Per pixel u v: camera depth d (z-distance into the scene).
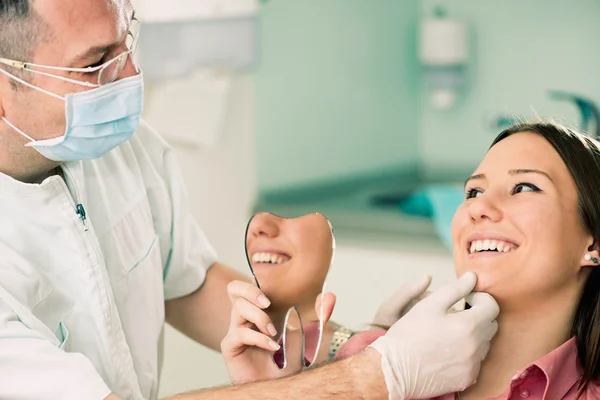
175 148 3.10
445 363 1.22
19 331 1.23
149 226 1.59
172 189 1.67
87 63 1.26
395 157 3.72
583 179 1.29
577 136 1.34
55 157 1.33
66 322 1.41
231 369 1.42
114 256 1.49
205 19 3.07
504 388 1.33
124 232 1.53
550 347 1.32
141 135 1.65
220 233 3.17
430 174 3.75
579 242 1.29
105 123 1.31
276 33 3.21
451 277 2.73
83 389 1.21
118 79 1.32
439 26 3.56
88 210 1.47
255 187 3.28
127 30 1.30
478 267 1.31
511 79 3.48
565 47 3.33
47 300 1.38
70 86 1.26
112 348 1.42
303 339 1.39
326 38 3.38
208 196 3.10
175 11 3.07
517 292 1.28
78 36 1.23
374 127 3.62
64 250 1.38
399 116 3.69
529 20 3.39
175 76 3.11
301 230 1.38
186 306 1.72
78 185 1.42
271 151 3.29
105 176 1.53
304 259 1.38
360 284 2.89
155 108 3.12
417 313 1.26
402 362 1.20
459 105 3.62
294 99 3.31
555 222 1.27
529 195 1.29
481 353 1.26
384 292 2.85
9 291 1.31
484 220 1.31
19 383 1.21
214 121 3.06
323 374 1.22
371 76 3.56
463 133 3.64
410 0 3.62
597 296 1.31
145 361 1.55
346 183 3.54
